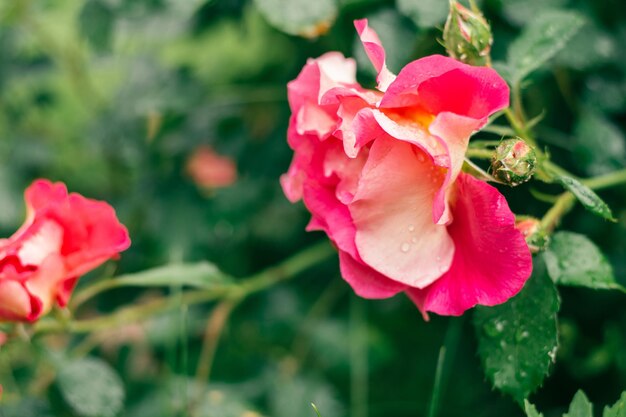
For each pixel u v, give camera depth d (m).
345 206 0.39
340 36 0.50
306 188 0.39
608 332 0.51
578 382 0.52
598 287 0.39
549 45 0.41
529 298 0.40
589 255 0.40
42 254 0.42
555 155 0.51
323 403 0.54
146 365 0.57
